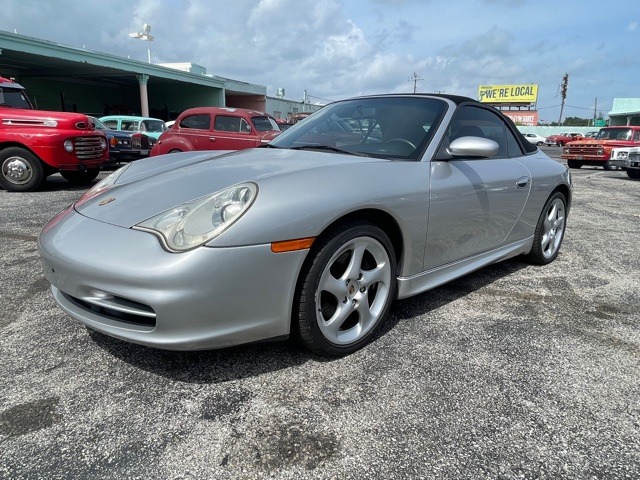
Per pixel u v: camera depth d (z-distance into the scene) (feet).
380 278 7.51
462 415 5.83
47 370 6.70
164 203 6.51
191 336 5.81
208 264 5.64
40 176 24.67
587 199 26.37
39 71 78.28
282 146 9.46
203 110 32.19
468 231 8.99
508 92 209.77
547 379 6.70
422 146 8.39
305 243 6.21
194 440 5.32
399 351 7.41
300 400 6.09
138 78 74.28
